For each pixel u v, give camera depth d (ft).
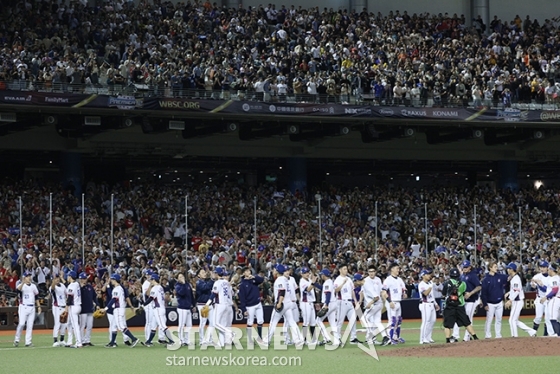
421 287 97.14
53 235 156.15
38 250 148.77
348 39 209.87
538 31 232.53
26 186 177.47
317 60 200.44
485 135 211.41
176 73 178.29
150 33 194.39
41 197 172.04
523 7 248.52
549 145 223.10
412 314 155.12
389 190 207.62
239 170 217.56
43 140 185.68
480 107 186.19
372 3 238.07
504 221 201.16
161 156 203.41
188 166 211.20
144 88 167.63
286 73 192.24
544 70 215.10
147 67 178.91
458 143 218.38
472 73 207.10
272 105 173.47
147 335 100.73
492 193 213.05
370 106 179.63
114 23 193.06
